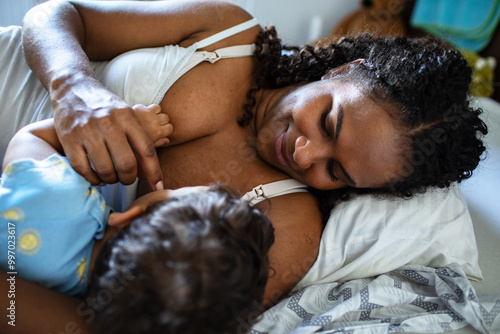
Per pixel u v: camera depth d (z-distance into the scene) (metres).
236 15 0.96
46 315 0.58
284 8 2.08
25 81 0.90
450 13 1.87
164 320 0.46
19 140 0.68
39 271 0.59
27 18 0.88
